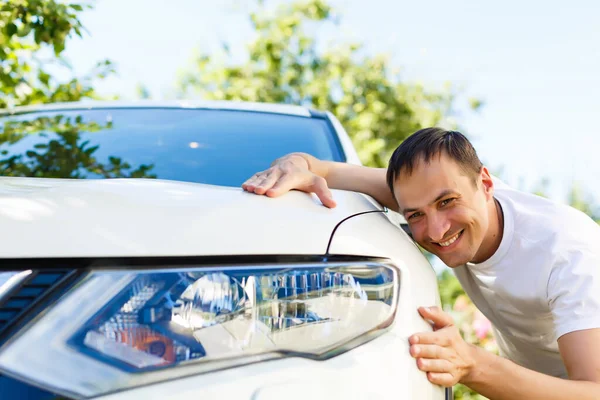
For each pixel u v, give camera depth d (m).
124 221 1.10
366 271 1.24
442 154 1.52
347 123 9.48
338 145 2.23
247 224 1.18
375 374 1.15
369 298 1.22
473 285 1.94
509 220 1.73
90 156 2.04
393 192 1.58
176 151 2.08
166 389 0.99
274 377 1.06
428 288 1.34
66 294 1.00
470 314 4.06
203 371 1.03
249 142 2.16
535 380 1.38
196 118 2.37
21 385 0.92
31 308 0.97
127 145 2.11
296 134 2.26
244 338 1.08
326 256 1.21
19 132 2.23
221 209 1.20
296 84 10.25
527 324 1.84
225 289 1.09
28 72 3.59
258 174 1.46
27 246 1.02
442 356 1.26
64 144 2.11
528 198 1.81
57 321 0.97
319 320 1.15
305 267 1.17
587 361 1.46
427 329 1.28
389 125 9.53
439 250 1.59
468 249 1.59
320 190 1.42
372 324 1.21
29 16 3.05
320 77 10.23
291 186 1.38
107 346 0.98
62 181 1.34
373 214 1.43
